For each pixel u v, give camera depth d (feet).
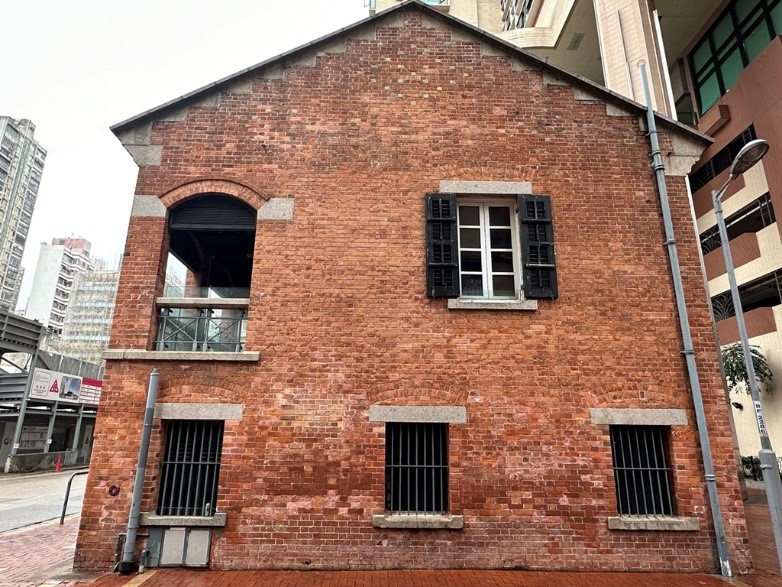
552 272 25.70
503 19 105.81
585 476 23.38
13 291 307.99
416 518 22.54
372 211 26.48
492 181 27.07
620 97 28.19
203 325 25.53
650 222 26.89
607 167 27.63
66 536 30.91
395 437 24.21
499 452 23.50
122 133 27.14
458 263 25.94
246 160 26.91
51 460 80.38
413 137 27.61
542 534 22.67
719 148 64.90
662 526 22.68
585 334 25.09
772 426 56.49
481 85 28.58
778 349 56.03
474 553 22.40
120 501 22.54
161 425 23.49
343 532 22.47
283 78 28.25
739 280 61.46
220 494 22.68
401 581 20.43
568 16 61.82
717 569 22.43
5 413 77.56
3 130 305.12
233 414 23.58
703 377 24.70
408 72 28.66
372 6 101.04
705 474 23.29
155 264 25.43
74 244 378.12
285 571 21.71
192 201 27.07
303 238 25.95
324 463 23.20
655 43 47.44
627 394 24.39
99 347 233.55
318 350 24.50
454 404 24.00
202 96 27.68
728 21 67.26
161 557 22.04
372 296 25.30
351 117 27.76
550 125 28.12
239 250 33.35
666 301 25.79
